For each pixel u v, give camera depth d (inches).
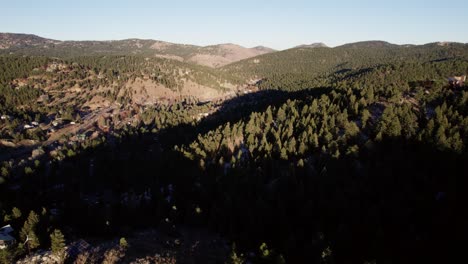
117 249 2596.0
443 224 2247.8
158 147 6200.8
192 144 4886.8
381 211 2564.0
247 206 3129.9
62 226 2992.1
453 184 2691.9
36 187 4500.5
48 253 2486.5
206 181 3937.0
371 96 4667.8
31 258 2418.8
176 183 4274.1
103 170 4923.7
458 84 5526.6
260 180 3518.7
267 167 3777.1
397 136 3567.9
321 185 3127.5
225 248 2881.4
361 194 2908.5
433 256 2095.2
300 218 2829.7
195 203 3612.2
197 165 4291.3
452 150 3127.5
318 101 5201.8
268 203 3105.3
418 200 2596.0
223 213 3179.1
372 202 2795.3
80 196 4333.2
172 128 7047.2
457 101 4244.6
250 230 2864.2
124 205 3543.3
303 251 2429.9
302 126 4411.9
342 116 4212.6
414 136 3587.6
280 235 2765.7
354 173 3243.1
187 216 3371.1
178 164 4559.5
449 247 2094.0
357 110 4404.5
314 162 3634.4
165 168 4638.3
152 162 4940.9
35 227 2706.7
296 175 3390.7
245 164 3973.9
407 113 3907.5
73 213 3238.2
